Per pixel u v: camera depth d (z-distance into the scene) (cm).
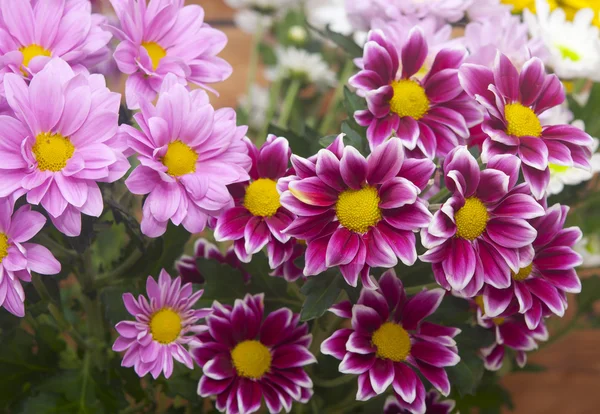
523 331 61
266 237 57
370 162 53
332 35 65
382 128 57
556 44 66
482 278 53
